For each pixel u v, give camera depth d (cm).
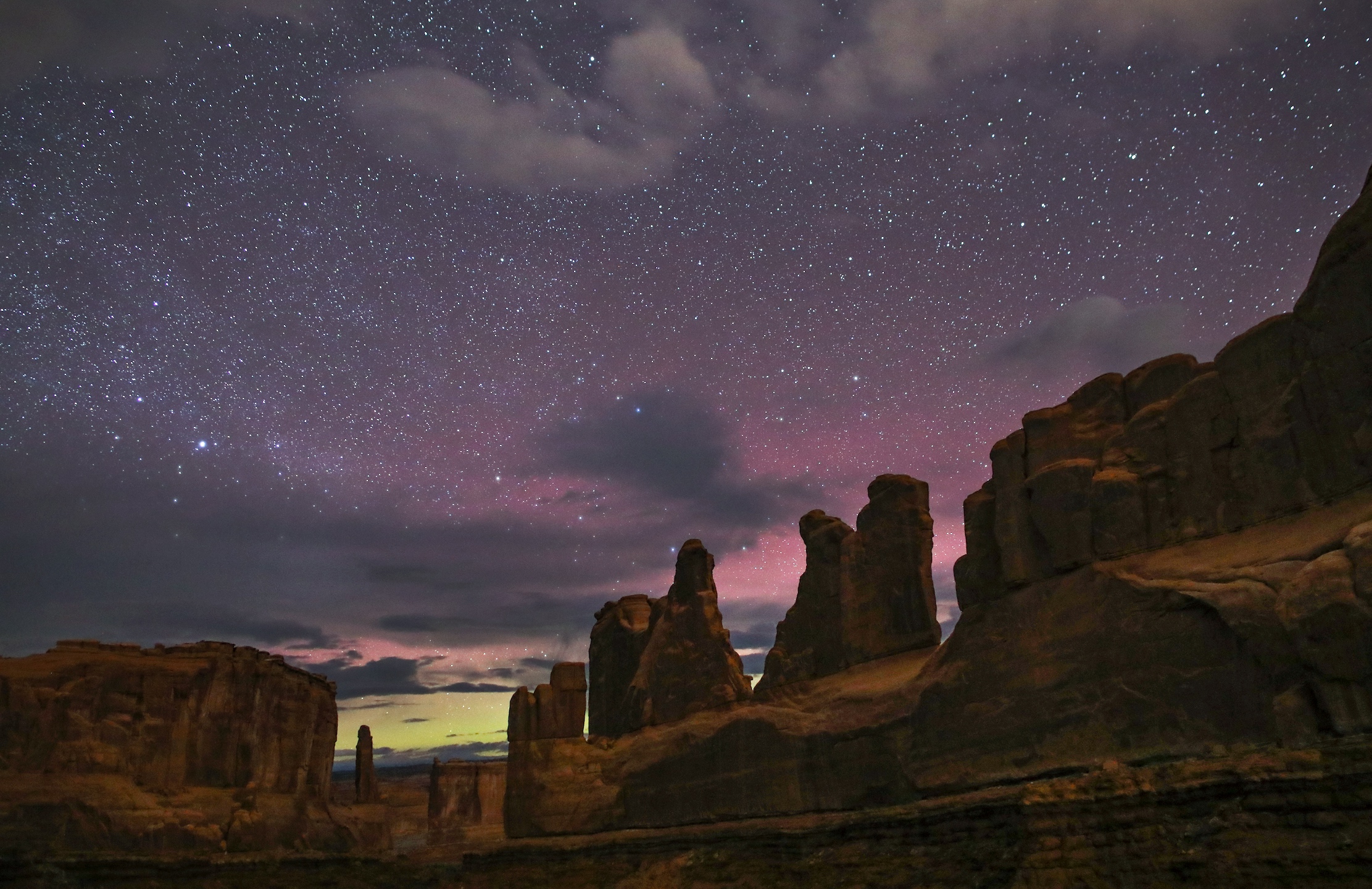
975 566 3372
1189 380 3027
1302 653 2223
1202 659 2580
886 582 4047
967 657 3300
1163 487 2917
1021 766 3006
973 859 2764
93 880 4659
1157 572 2780
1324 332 2573
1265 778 2059
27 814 4981
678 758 4659
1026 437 3341
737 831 3909
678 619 5188
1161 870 2114
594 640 6238
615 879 4262
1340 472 2498
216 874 5000
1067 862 2277
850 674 4072
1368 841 1855
